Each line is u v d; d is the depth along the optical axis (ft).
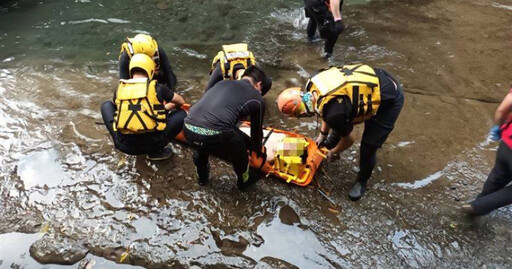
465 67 16.29
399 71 16.11
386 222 10.05
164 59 13.26
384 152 12.12
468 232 9.80
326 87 8.56
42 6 21.86
